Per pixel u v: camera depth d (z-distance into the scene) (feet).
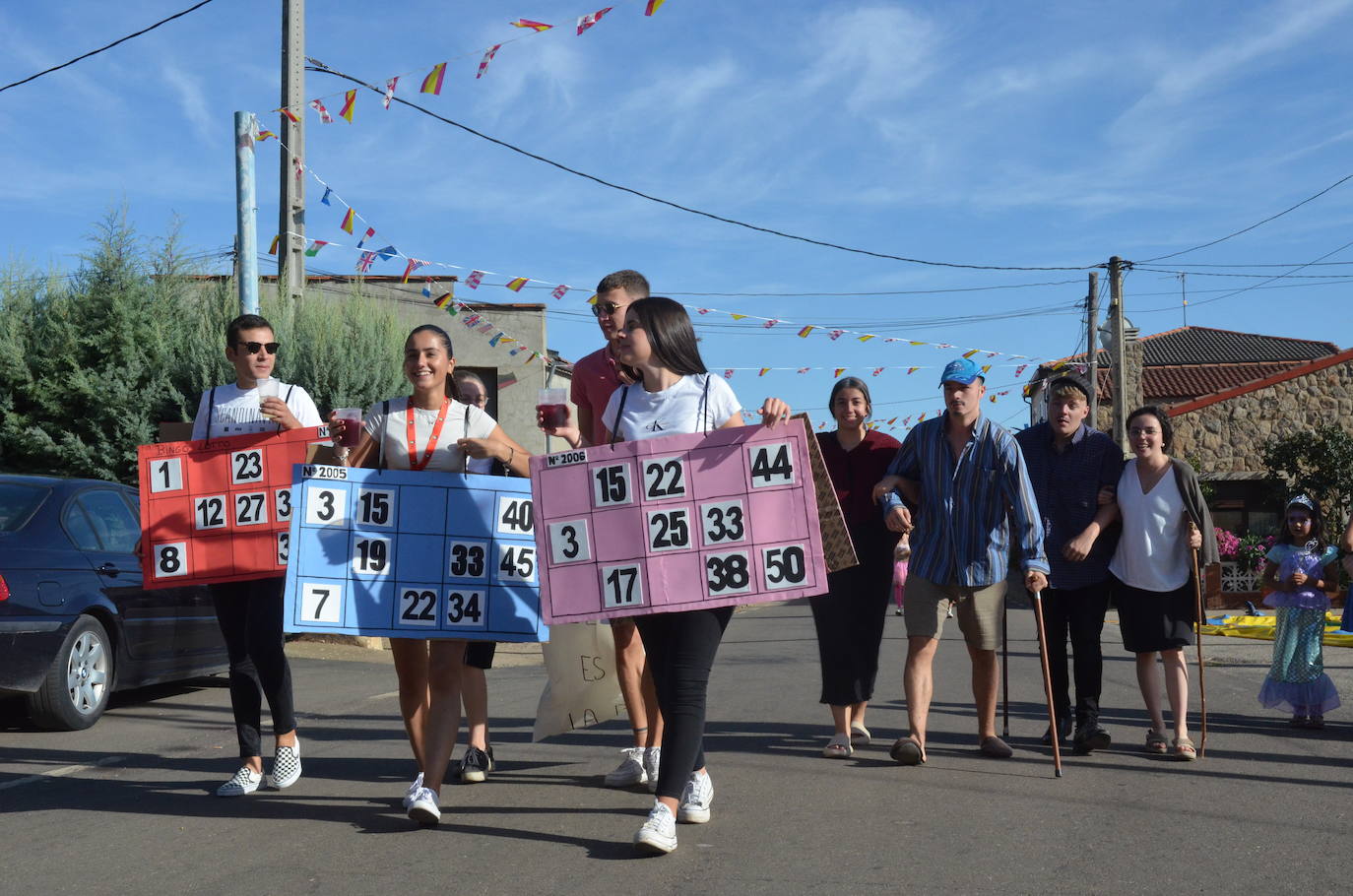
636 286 17.12
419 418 16.05
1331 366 82.74
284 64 48.60
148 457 17.62
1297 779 17.85
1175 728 19.77
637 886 12.25
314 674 34.37
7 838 14.46
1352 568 23.25
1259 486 83.30
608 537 14.74
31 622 22.45
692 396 14.99
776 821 15.10
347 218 40.70
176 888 12.30
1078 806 15.88
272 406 16.98
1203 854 13.42
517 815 15.55
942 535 19.11
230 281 53.78
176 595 27.43
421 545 15.48
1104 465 20.49
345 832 14.62
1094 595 20.38
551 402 15.49
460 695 15.42
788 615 67.77
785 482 14.62
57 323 51.75
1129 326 89.20
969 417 18.89
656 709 17.44
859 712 21.24
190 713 26.43
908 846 13.80
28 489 24.81
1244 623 53.16
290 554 15.14
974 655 19.77
